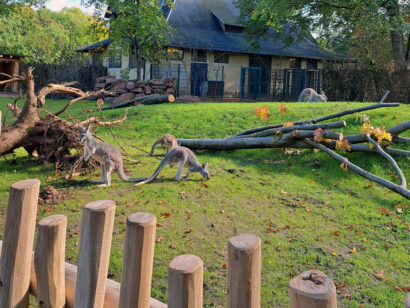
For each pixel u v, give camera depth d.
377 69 21.41
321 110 13.03
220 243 5.20
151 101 17.98
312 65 34.94
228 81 30.91
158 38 25.14
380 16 23.20
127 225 1.62
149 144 11.20
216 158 9.74
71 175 7.69
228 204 6.59
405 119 10.48
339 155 8.62
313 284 1.25
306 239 5.38
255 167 8.96
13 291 1.92
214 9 33.75
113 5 25.58
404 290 4.24
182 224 5.74
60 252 1.86
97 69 30.58
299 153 9.55
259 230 5.65
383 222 6.02
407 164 8.35
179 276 1.44
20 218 1.87
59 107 19.70
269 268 4.63
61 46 53.28
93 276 1.68
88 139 7.05
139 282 1.62
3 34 41.12
